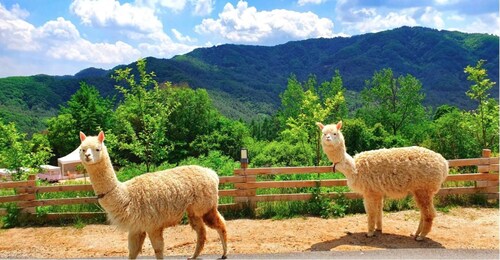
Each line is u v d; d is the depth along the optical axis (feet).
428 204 24.93
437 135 87.61
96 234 29.86
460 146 82.84
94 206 34.40
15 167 50.60
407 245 24.17
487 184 32.91
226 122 143.33
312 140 84.23
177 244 26.40
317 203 32.22
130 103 45.75
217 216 22.18
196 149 130.11
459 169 43.70
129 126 43.62
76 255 25.21
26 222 33.27
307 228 28.63
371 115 145.59
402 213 31.19
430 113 149.79
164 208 20.04
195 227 21.70
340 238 26.07
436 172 24.66
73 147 139.23
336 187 35.40
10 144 52.60
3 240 29.25
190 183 21.01
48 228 31.94
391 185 24.98
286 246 24.85
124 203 19.54
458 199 33.09
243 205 33.04
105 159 19.51
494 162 32.83
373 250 22.79
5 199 33.14
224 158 64.23
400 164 24.89
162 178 20.65
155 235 20.47
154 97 44.73
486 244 23.86
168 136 129.59
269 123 195.72
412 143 120.26
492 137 80.12
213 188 21.83
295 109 133.08
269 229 28.78
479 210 31.19
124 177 41.60
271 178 41.06
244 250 24.30
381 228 26.76
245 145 137.59
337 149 25.79
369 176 25.30
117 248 26.40
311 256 22.03
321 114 77.41
